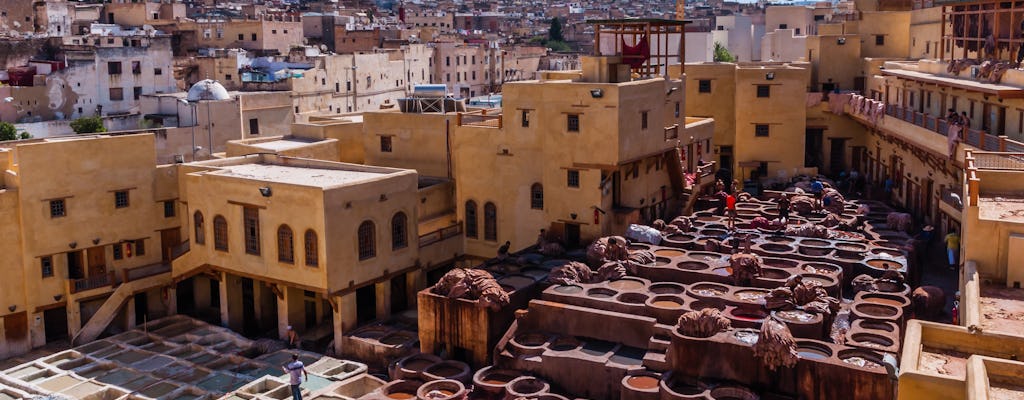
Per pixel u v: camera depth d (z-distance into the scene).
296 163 49.09
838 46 71.75
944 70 52.09
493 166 49.06
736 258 38.50
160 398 38.12
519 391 34.25
